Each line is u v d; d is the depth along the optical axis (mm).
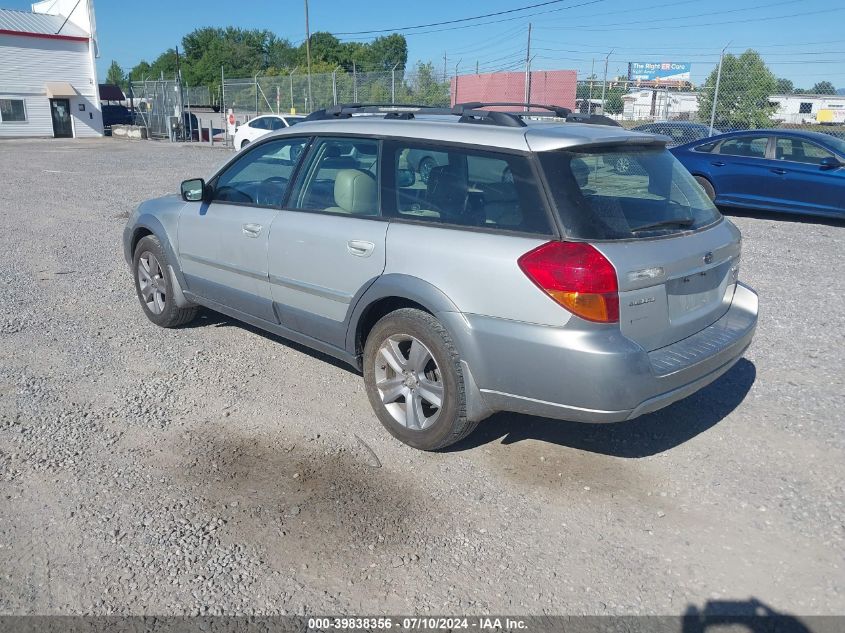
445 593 2906
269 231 4625
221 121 42219
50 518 3330
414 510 3459
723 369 3848
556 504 3537
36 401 4562
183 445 4043
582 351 3234
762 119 17891
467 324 3541
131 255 6207
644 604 2869
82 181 17406
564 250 3287
